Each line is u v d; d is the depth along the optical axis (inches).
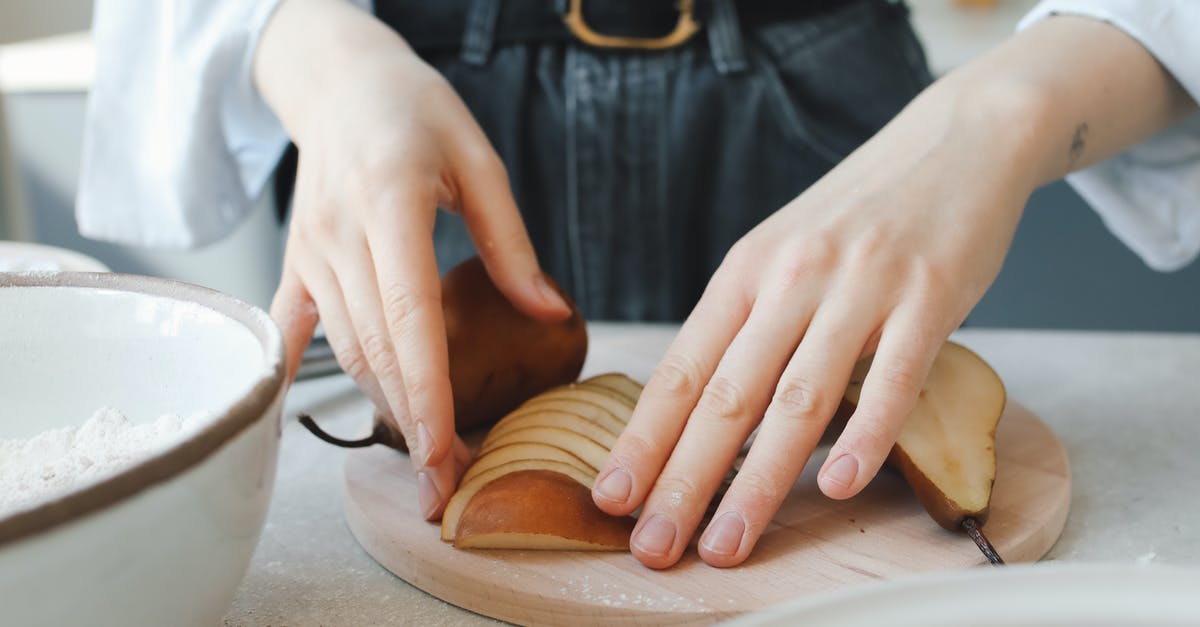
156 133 32.9
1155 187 30.2
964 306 22.3
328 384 28.3
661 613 19.5
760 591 19.9
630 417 22.8
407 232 22.7
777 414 21.0
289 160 37.3
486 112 35.9
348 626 19.9
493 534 20.7
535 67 35.8
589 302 37.7
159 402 19.6
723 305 22.2
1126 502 22.9
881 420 20.8
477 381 23.7
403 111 24.4
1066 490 22.3
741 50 35.5
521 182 36.5
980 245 22.5
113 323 19.7
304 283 24.7
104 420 19.4
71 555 15.2
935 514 20.9
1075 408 26.5
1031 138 23.6
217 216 34.0
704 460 21.0
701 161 36.3
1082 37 25.6
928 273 21.9
